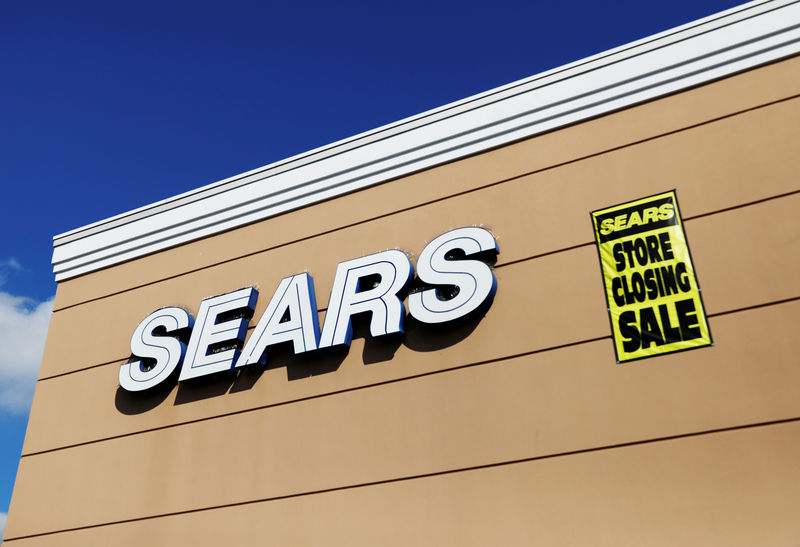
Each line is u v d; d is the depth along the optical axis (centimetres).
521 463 959
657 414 919
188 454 1184
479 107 1269
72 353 1395
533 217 1130
